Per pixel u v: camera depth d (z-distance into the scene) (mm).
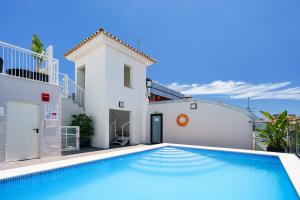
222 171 6234
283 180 5234
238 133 10219
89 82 10281
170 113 12320
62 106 9320
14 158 6047
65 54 11344
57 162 5477
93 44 9867
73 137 8578
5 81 5840
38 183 4582
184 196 4395
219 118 10789
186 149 8984
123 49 10461
